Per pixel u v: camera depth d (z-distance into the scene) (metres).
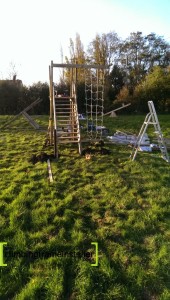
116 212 5.23
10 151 10.02
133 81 35.84
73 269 3.72
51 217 4.99
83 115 22.45
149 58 40.28
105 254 4.02
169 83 28.16
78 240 4.29
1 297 3.30
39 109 25.61
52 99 10.41
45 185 6.50
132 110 28.19
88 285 3.43
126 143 11.44
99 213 5.20
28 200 5.63
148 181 6.88
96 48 34.75
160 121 19.72
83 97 26.09
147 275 3.64
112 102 28.88
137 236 4.48
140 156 9.27
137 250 4.14
